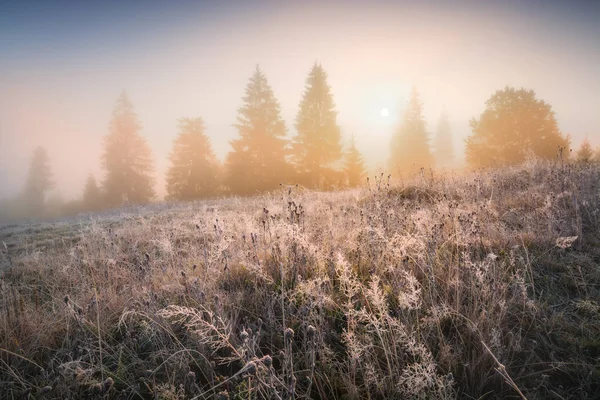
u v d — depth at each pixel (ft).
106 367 7.49
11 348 8.25
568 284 9.33
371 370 6.47
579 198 14.24
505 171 28.30
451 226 12.78
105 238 16.71
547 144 84.99
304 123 81.66
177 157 96.58
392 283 9.37
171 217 28.48
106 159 108.27
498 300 7.85
